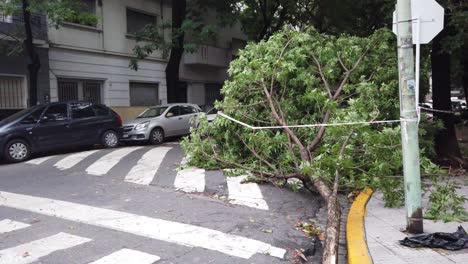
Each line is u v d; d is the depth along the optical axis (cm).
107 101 2075
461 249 495
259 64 868
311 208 720
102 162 1116
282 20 2158
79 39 1931
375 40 975
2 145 1195
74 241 557
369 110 817
